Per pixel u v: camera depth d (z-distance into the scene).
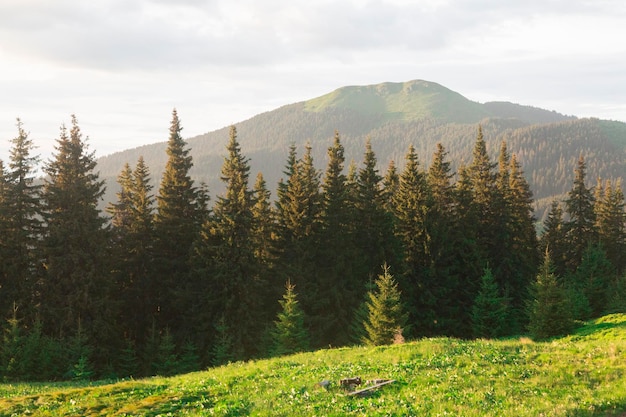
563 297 36.06
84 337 36.31
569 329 35.22
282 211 50.38
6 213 39.62
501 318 43.22
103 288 41.34
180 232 46.53
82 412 16.19
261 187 55.09
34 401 18.09
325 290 47.78
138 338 45.69
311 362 23.45
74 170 42.03
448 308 48.44
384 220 50.12
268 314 47.50
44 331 38.97
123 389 19.61
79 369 33.44
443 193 56.38
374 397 15.77
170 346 38.53
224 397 17.30
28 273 40.16
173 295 44.91
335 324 47.03
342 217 50.72
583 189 70.69
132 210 47.56
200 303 42.72
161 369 38.19
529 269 57.97
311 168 51.25
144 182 48.97
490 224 56.56
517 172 66.94
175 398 17.41
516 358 20.64
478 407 13.73
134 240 46.09
